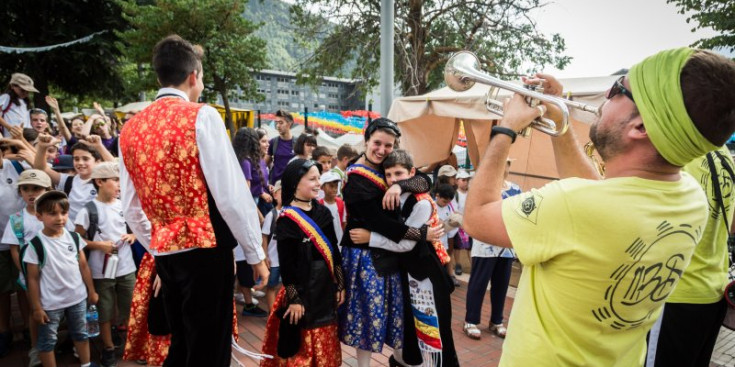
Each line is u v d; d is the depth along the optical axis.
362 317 2.62
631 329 1.09
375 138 2.66
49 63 17.28
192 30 11.84
